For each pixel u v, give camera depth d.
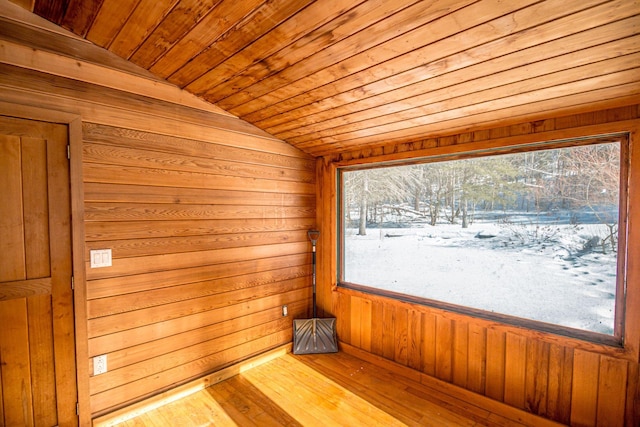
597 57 1.42
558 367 2.03
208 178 2.56
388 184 3.04
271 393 2.49
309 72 1.91
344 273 3.38
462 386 2.44
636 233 1.76
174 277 2.39
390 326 2.87
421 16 1.35
